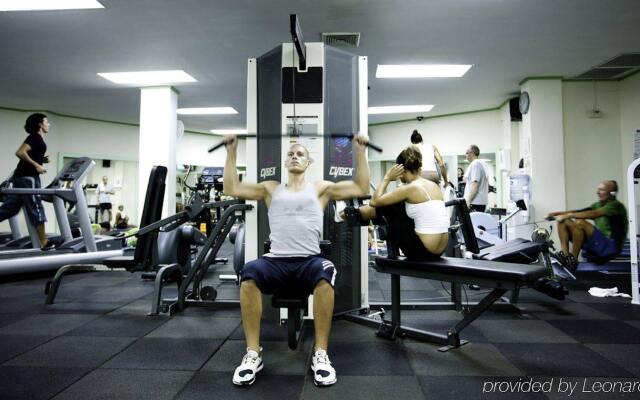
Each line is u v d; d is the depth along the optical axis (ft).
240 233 11.63
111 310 9.13
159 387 5.29
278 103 8.46
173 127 19.57
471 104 22.13
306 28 12.76
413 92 19.76
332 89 8.51
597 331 7.61
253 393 5.13
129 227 28.86
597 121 17.43
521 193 16.81
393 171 7.18
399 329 7.25
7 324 8.06
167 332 7.57
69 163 13.25
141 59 15.58
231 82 18.58
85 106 22.91
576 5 11.21
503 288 5.92
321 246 6.60
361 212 7.28
